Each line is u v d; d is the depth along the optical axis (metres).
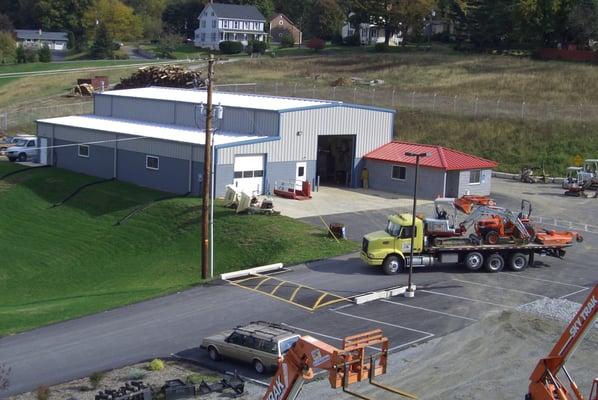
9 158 65.25
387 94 86.50
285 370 17.12
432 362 25.80
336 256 38.72
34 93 102.19
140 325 29.58
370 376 16.23
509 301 32.00
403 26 126.38
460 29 117.69
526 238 36.28
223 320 29.83
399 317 30.00
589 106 77.88
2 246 46.47
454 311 30.73
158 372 24.97
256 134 53.88
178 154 51.25
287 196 51.56
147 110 63.69
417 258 35.62
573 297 32.62
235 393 23.14
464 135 71.81
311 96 86.44
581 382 24.56
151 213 47.84
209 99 36.47
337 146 59.06
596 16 104.56
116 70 115.62
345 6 144.75
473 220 36.56
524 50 112.31
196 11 175.25
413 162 54.44
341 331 28.33
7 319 31.56
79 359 26.25
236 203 46.41
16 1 192.12
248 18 157.50
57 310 32.62
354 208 49.34
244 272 35.91
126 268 41.84
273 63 114.25
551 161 66.00
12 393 23.41
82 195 53.72
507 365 25.66
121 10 170.12
